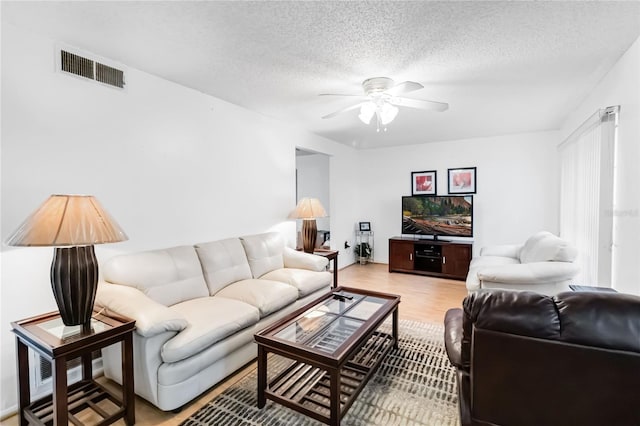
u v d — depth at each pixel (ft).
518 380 3.77
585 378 3.49
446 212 17.02
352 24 6.09
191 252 8.93
